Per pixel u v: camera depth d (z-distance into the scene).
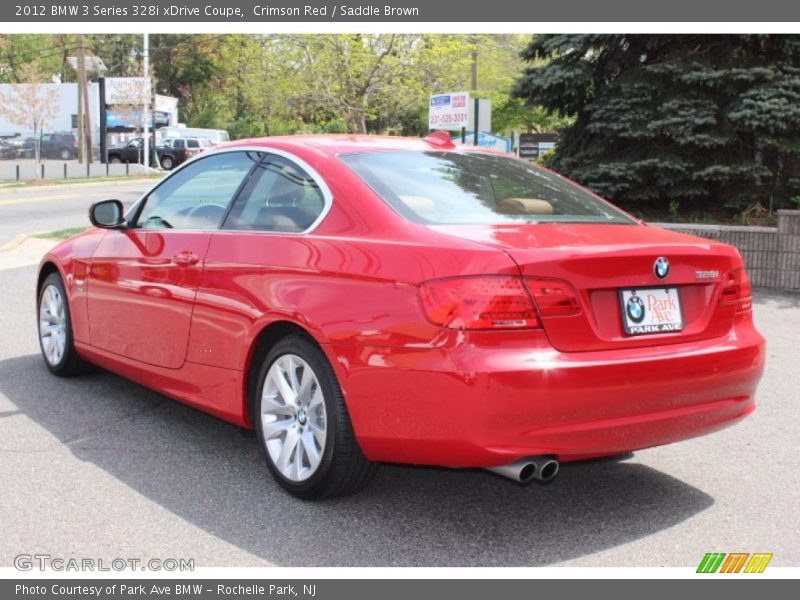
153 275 4.98
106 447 4.88
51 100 45.03
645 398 3.59
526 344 3.42
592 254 3.53
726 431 5.36
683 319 3.82
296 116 35.06
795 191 13.05
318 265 3.96
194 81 79.00
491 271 3.42
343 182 4.18
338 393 3.84
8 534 3.74
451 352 3.40
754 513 4.09
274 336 4.27
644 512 4.09
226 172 4.90
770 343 7.96
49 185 33.97
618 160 13.24
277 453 4.19
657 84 12.78
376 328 3.62
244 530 3.81
